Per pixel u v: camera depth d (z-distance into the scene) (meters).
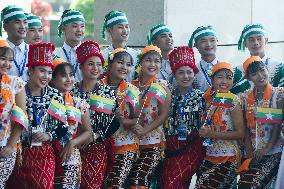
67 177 10.52
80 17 12.54
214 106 11.26
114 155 11.19
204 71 12.41
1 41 10.01
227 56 15.06
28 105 10.25
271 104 11.09
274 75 12.32
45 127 10.29
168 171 11.37
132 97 11.20
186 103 11.41
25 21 11.94
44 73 10.28
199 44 12.44
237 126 11.21
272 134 11.08
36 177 10.14
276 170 11.13
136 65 12.22
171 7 14.80
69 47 12.58
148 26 14.80
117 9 15.00
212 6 14.95
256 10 15.15
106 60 12.52
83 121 10.75
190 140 11.40
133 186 11.19
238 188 11.15
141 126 11.21
